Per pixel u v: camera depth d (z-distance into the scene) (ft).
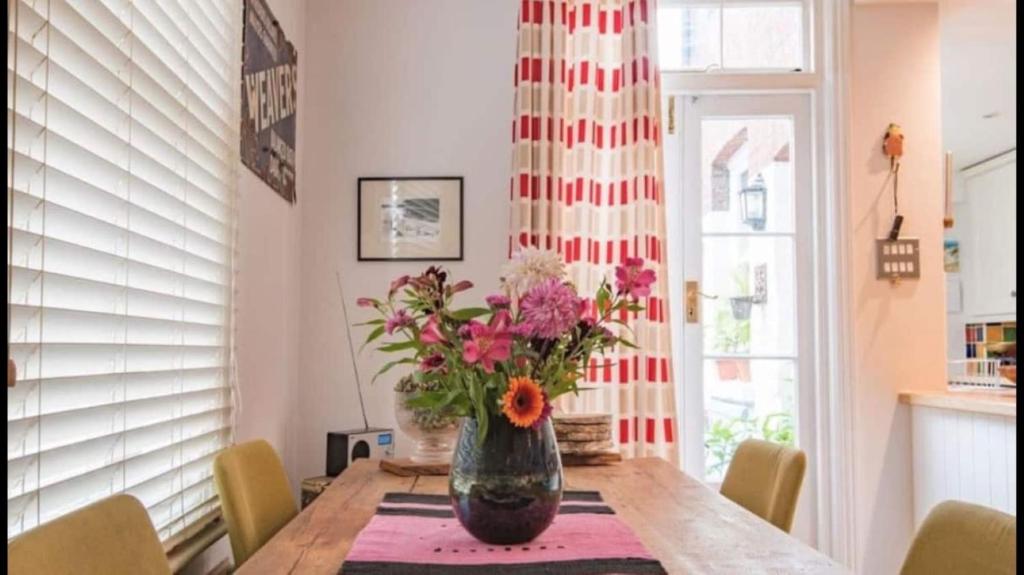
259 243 7.98
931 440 9.29
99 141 4.62
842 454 9.77
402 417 7.01
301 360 9.82
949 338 17.90
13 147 3.72
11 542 2.86
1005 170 16.55
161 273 5.57
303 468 9.74
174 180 5.80
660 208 9.53
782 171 10.40
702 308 10.34
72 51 4.28
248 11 7.38
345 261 9.95
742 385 10.28
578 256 9.59
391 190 9.99
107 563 3.34
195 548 5.99
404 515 4.85
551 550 4.00
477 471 4.14
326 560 3.86
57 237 4.17
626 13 9.66
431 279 4.52
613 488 5.90
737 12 10.50
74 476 4.35
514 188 9.39
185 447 6.07
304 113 10.00
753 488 6.07
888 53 10.02
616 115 9.80
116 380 4.87
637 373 9.37
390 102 10.06
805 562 3.81
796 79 10.21
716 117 10.39
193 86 6.17
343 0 10.14
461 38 10.12
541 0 9.54
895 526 9.71
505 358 4.09
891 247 9.87
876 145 9.97
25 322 3.85
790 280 10.30
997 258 16.75
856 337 9.84
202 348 6.45
